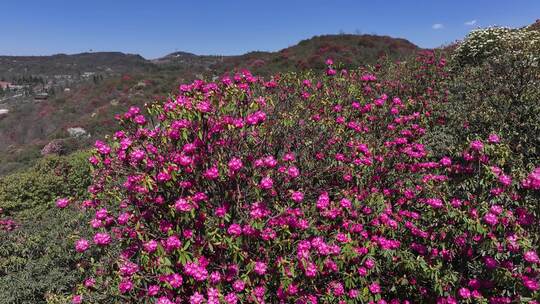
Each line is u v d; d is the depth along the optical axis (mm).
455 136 6688
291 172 3654
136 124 3875
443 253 3473
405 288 3621
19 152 31172
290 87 6059
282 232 3248
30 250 5586
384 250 3404
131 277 3146
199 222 3316
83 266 4520
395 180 4516
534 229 3463
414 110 7488
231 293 2910
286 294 3043
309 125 4902
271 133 4336
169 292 3078
